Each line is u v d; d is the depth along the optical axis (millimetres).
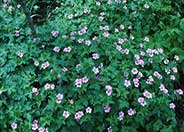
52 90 715
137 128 719
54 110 686
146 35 845
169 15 881
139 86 729
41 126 675
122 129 685
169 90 744
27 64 769
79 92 688
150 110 700
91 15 856
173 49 813
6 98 724
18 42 817
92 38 802
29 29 834
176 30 838
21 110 700
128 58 754
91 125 685
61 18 875
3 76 746
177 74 786
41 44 797
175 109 804
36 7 937
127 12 863
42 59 758
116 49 756
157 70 750
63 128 677
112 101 676
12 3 928
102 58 754
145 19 865
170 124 715
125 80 702
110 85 700
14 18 878
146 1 880
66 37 785
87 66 718
